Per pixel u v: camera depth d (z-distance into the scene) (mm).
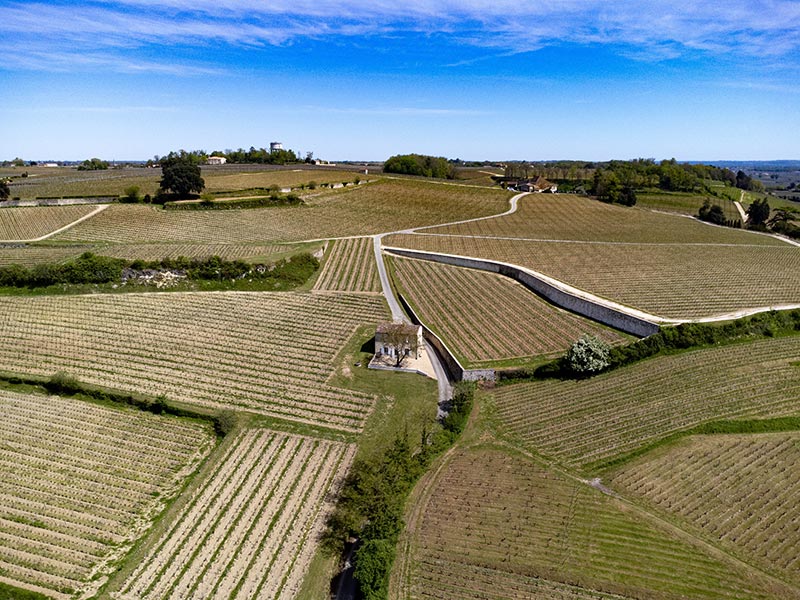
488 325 76188
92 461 47281
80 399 55906
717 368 60594
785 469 44719
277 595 35625
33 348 63906
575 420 53312
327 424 54375
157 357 64438
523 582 34938
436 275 98625
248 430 52750
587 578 34875
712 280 93500
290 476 46719
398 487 42281
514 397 58438
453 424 51875
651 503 41844
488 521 40344
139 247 102062
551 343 70000
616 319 74250
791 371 59688
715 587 34031
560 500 42438
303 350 69000
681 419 51906
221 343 69125
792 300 83250
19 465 46031
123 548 38812
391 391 60750
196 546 39250
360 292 89438
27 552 37750
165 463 47750
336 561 38406
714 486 43219
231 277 88500
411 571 35969
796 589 33688
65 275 80375
